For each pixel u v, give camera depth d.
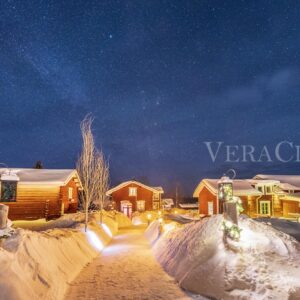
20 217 24.42
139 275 8.38
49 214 25.14
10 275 5.22
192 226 10.07
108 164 22.45
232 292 5.98
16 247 6.34
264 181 32.06
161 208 45.22
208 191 32.69
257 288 5.86
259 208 31.80
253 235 7.70
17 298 4.86
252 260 6.69
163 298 6.32
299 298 5.48
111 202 42.22
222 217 8.55
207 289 6.45
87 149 16.70
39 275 6.20
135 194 44.72
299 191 33.88
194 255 7.87
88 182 16.55
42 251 7.33
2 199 17.75
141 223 33.81
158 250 11.95
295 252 7.21
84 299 6.34
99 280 7.84
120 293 6.71
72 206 29.62
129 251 12.90
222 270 6.55
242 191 30.95
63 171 28.16
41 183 24.88
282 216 31.69
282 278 5.98
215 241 7.74
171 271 8.52
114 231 22.88
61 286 6.81
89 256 10.98
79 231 13.47
